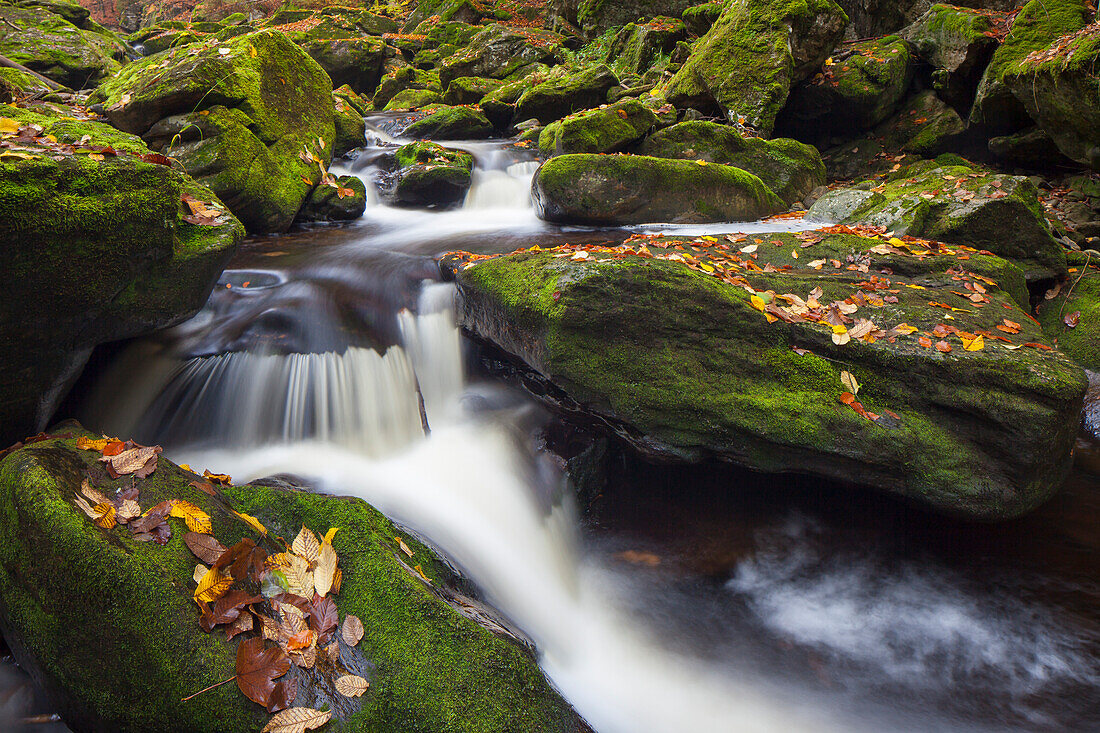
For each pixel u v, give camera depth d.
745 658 3.48
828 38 10.12
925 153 10.14
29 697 2.81
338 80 15.83
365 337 4.79
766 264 5.56
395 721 2.36
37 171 3.14
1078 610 3.65
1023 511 3.80
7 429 3.63
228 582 2.57
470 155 8.98
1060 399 3.65
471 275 4.75
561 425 4.59
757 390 3.96
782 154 8.84
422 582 2.85
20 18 13.66
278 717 2.28
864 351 3.98
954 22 10.02
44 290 3.29
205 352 4.45
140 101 6.55
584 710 3.02
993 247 6.32
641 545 4.25
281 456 4.31
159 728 2.32
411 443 4.61
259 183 6.63
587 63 13.47
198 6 26.80
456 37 17.94
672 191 7.39
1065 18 8.53
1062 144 7.69
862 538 4.25
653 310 4.01
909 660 3.45
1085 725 3.07
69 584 2.52
